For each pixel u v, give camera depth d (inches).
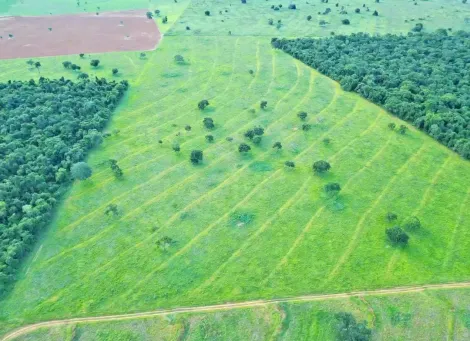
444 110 4301.2
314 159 3848.4
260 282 2758.4
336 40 6043.3
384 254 2950.3
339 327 2440.9
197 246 2999.5
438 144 4069.9
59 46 6151.6
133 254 2940.5
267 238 3061.0
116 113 4507.9
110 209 3230.8
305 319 2539.4
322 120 4414.4
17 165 3553.2
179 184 3558.1
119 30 6737.2
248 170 3710.6
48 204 3218.5
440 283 2768.2
